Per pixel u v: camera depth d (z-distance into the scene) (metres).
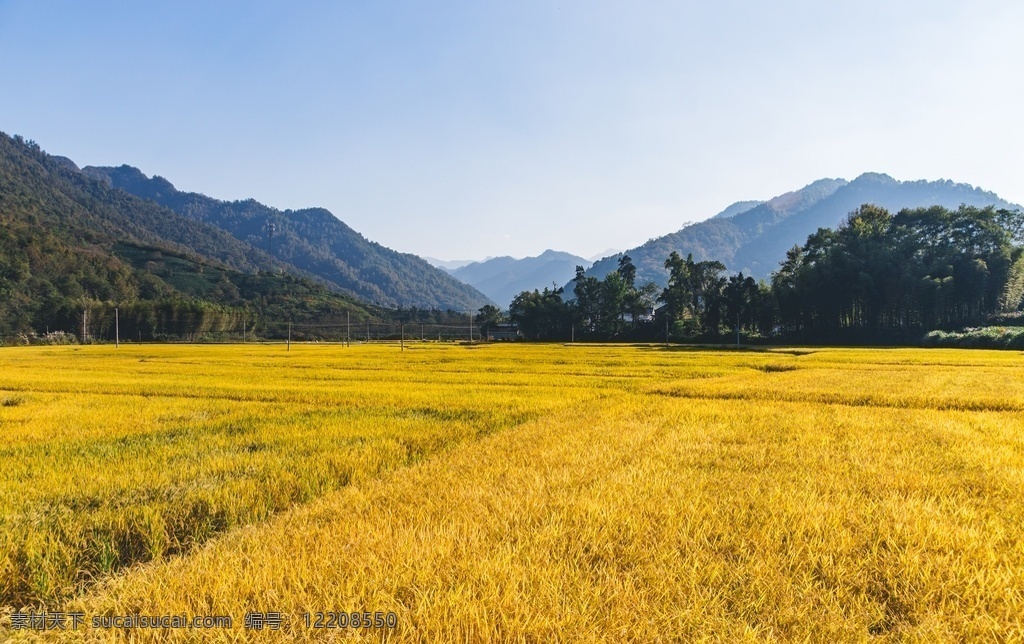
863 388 20.23
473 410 15.12
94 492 7.29
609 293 98.94
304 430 12.02
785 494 6.56
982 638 3.67
